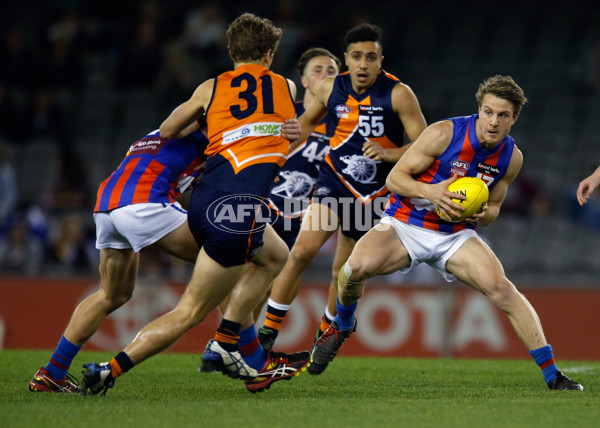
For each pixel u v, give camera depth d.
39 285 32.28
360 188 20.20
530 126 49.78
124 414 13.22
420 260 17.47
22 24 57.16
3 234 40.53
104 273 15.95
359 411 13.66
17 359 22.53
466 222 17.23
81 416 13.01
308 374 19.80
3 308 32.34
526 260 41.62
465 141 16.73
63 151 43.59
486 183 17.05
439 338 30.14
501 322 29.97
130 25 55.34
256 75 16.06
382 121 19.73
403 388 17.14
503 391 16.47
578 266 40.97
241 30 16.14
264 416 13.13
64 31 52.88
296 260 20.23
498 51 55.41
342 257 20.64
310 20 52.16
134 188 15.48
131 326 30.89
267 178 15.52
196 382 18.12
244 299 15.85
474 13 57.59
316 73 22.80
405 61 55.31
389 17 57.66
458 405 14.36
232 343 15.82
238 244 15.02
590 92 51.22
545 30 56.09
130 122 51.03
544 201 43.53
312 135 22.61
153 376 19.33
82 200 42.81
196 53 51.47
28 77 51.28
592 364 24.17
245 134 15.56
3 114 48.09
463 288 30.25
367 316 30.58
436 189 16.16
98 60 53.72
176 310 15.21
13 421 12.58
